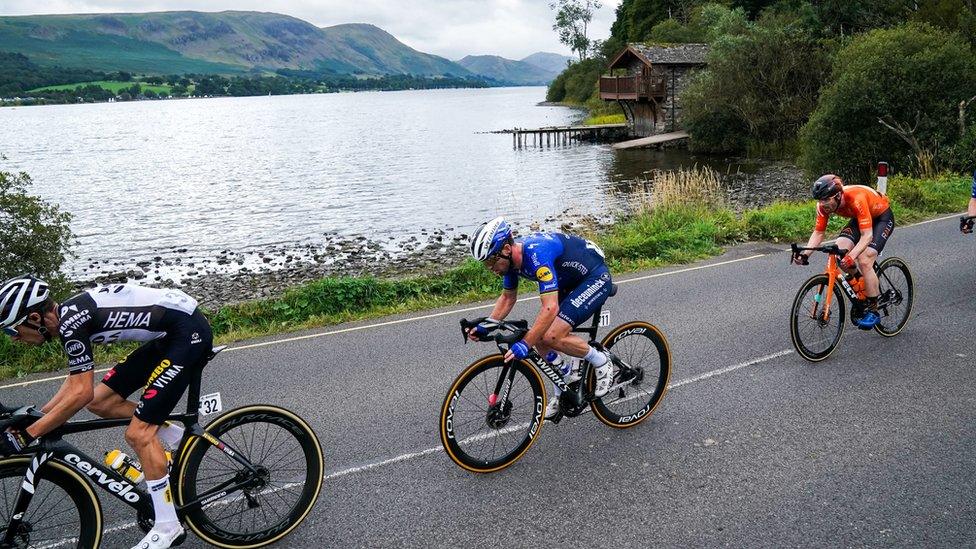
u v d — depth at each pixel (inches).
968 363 215.8
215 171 1390.3
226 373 235.6
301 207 932.0
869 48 840.3
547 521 139.0
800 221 473.1
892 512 137.1
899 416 179.9
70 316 116.0
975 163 725.3
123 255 665.0
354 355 250.4
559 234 163.6
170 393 125.1
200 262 624.1
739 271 360.5
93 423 122.6
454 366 233.8
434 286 344.2
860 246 213.0
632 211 716.7
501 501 147.6
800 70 1385.3
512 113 3629.4
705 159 1376.7
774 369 217.9
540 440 176.1
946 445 163.3
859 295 229.8
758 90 1429.6
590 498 147.3
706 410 189.3
